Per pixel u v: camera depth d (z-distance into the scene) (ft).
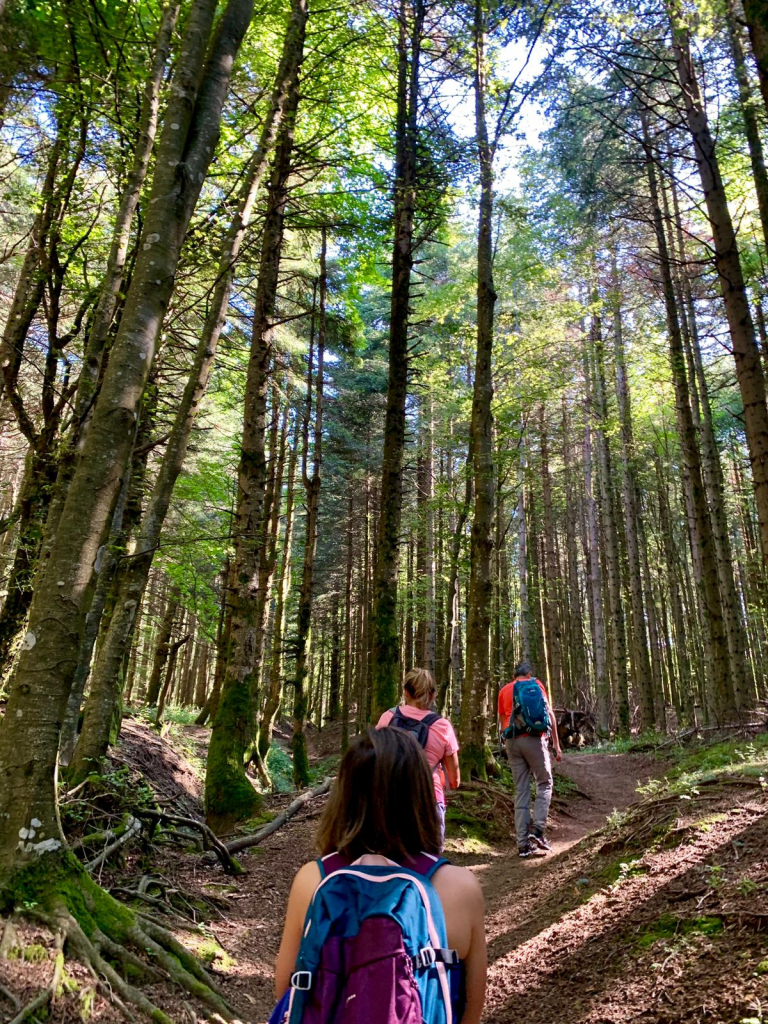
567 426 86.99
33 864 11.27
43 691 11.83
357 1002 4.25
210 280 33.04
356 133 39.19
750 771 19.06
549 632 90.43
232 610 29.32
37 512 30.37
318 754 84.74
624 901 14.05
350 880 5.04
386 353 80.64
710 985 9.69
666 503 81.46
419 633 92.07
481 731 33.30
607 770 46.19
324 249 47.70
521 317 51.88
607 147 42.75
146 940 11.82
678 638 78.74
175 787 34.81
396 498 32.27
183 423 23.18
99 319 22.36
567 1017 10.82
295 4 28.76
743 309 24.89
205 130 15.21
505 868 23.00
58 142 27.22
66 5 22.54
